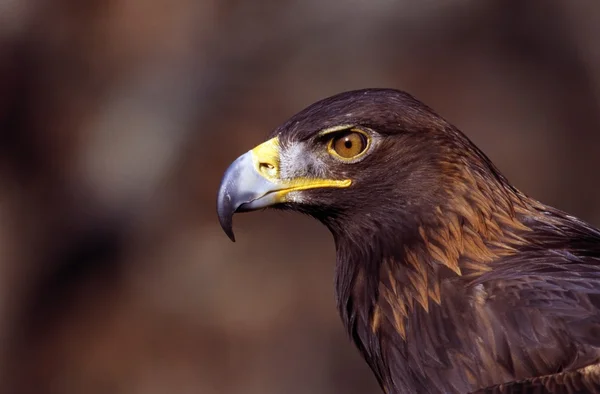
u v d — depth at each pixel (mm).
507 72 14570
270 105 14836
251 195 6660
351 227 6531
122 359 14859
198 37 15516
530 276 5953
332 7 14836
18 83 15953
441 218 6246
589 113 14547
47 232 15609
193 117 15148
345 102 6516
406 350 6250
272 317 14445
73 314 15281
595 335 5621
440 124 6352
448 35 14562
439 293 6156
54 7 16031
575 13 14633
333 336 14273
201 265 14828
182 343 14688
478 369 5934
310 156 6566
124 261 15203
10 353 15438
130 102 15664
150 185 15266
